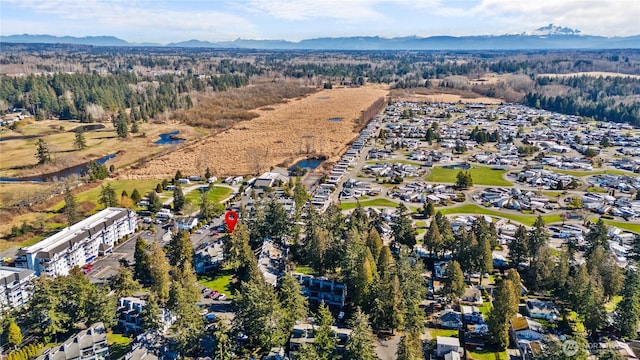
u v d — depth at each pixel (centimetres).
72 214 19888
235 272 16450
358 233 16288
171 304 12706
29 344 11969
